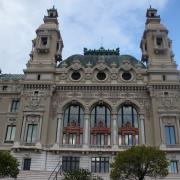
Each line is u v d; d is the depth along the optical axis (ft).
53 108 229.04
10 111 235.20
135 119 228.02
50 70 239.09
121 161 147.43
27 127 219.82
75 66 243.81
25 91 232.12
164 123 219.41
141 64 252.21
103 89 234.58
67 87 235.40
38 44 256.52
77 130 222.48
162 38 257.75
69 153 209.36
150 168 147.33
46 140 214.69
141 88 234.17
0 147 219.82
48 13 280.72
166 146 209.87
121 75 241.14
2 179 173.27
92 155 208.74
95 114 230.07
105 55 274.36
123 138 220.23
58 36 269.64
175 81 232.73
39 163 203.92
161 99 226.99
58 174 177.68
